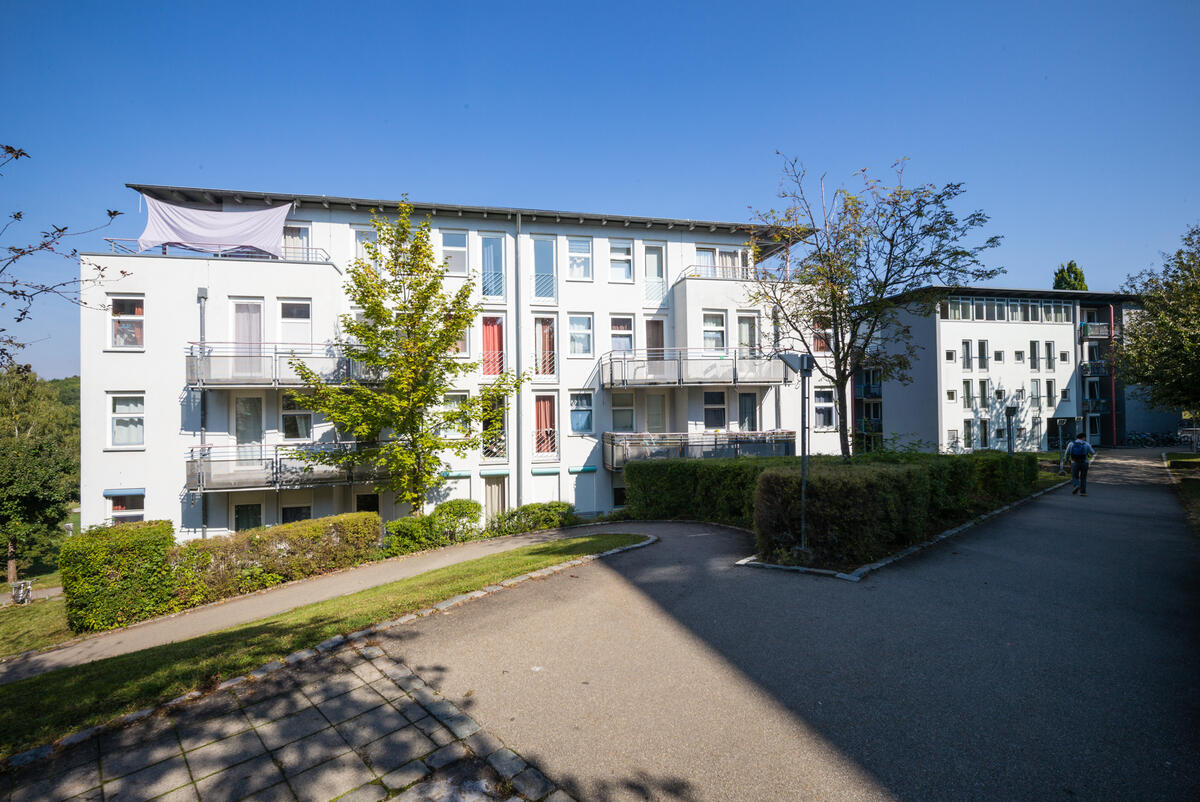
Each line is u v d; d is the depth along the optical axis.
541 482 21.23
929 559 7.86
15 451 18.81
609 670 4.59
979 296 37.72
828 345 14.11
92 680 4.71
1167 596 6.21
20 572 22.48
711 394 22.55
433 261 16.28
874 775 3.16
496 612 6.07
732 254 23.38
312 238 19.33
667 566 7.99
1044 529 10.09
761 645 5.03
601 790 3.08
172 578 10.14
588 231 21.94
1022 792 2.98
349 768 3.33
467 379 20.58
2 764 3.40
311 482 17.14
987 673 4.38
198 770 3.33
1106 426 41.44
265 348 17.75
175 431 17.34
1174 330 19.20
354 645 5.16
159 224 17.55
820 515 7.64
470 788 3.13
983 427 36.88
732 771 3.23
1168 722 3.62
